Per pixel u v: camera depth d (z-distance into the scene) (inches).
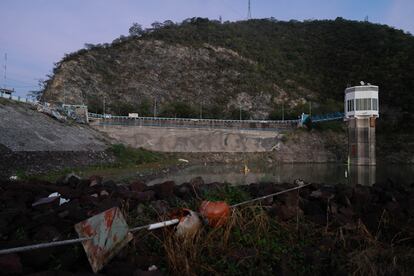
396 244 226.8
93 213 231.6
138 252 194.7
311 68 5526.6
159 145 3095.5
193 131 3282.5
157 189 313.9
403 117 4045.3
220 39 5649.6
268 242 214.4
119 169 1750.7
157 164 2285.9
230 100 4596.5
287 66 5536.4
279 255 202.5
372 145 2864.2
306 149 3572.8
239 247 206.4
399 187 350.9
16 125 1717.5
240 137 3467.0
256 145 3494.1
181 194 310.0
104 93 4131.4
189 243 199.2
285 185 336.5
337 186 323.0
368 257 199.9
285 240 224.1
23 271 156.4
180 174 1863.9
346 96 3002.0
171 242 198.7
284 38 6314.0
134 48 4972.9
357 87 2876.5
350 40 5797.2
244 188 322.7
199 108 4141.2
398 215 253.1
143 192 299.7
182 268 182.1
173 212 236.2
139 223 229.8
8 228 204.8
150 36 5305.1
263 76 5128.0
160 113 3786.9
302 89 5054.1
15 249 150.6
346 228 234.4
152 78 4603.8
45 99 3759.8
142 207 262.2
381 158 3639.3
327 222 244.7
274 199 297.3
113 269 163.3
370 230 240.1
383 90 4549.7
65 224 211.2
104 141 2539.4
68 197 297.4
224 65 5088.6
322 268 196.7
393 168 2773.1
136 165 2082.9
